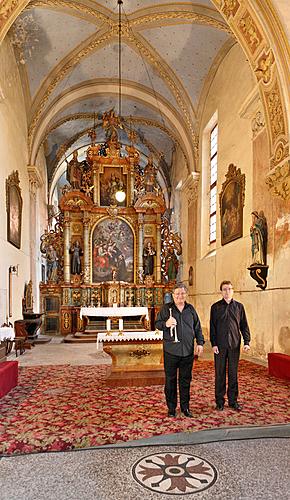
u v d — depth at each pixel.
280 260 8.45
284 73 7.81
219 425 4.65
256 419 4.87
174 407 5.01
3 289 10.48
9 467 3.76
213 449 4.19
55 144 20.98
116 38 13.44
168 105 15.97
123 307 15.66
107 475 3.61
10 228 11.36
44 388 6.61
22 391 6.41
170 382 5.01
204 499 3.20
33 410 5.32
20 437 4.32
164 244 18.36
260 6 7.52
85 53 13.81
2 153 10.55
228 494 3.27
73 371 8.16
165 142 20.66
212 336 5.40
